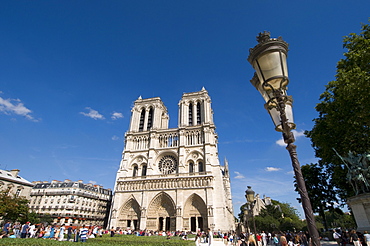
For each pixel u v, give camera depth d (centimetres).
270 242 5556
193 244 3378
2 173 8262
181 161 8319
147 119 9962
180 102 9981
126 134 9562
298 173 756
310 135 4834
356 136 3450
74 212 10338
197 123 9500
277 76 827
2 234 3048
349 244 2670
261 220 8919
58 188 11094
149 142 9181
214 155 8319
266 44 855
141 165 8825
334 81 3725
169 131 9256
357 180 2488
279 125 933
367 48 2728
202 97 9769
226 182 11550
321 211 6041
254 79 1038
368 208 2270
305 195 712
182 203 7475
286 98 912
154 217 7575
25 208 7138
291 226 9319
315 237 635
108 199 12781
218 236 6494
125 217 7850
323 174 6031
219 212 7206
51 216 9550
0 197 6612
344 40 3550
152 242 3281
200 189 7562
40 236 4053
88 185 12119
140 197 7956
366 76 2541
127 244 3231
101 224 11419
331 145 3919
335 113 3450
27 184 8650
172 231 7162
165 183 7950
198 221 7431
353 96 2791
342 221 12062
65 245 2053
